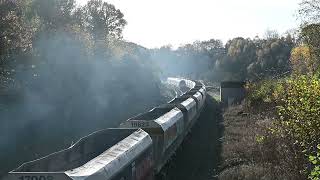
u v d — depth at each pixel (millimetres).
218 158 23953
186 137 31203
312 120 13352
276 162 18734
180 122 27250
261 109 35156
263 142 20688
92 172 10992
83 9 81812
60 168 13648
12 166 23484
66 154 14312
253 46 114688
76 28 55000
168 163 22656
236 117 39406
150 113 26656
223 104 54062
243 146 23703
